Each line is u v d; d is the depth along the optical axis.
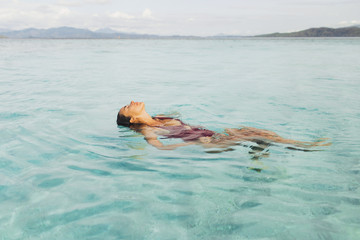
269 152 3.19
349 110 5.24
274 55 20.42
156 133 3.92
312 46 37.12
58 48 30.47
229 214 2.01
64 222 1.94
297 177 2.58
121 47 35.16
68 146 3.44
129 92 6.97
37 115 4.80
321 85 8.02
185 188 2.40
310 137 3.78
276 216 1.97
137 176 2.64
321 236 1.74
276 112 5.14
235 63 14.59
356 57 17.94
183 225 1.89
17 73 10.05
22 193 2.34
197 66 13.12
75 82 8.37
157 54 21.64
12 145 3.45
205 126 4.23
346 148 3.31
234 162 2.95
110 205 2.14
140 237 1.78
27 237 1.79
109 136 3.82
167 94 6.77
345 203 2.12
